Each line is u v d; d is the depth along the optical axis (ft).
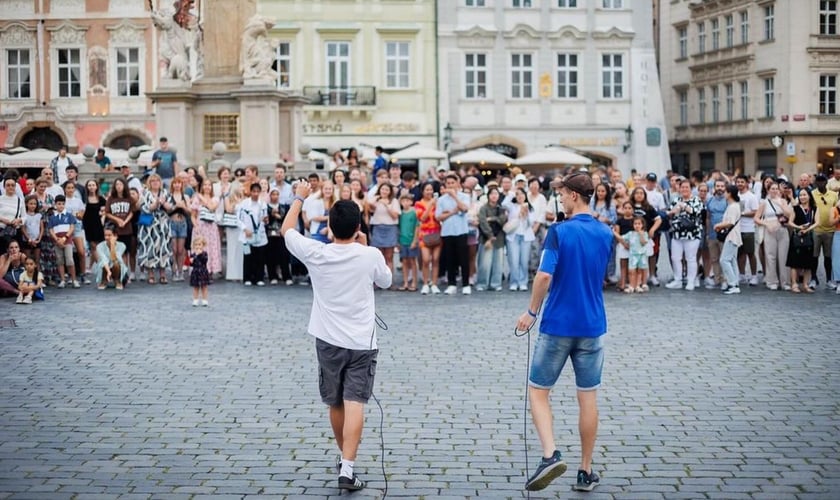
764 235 70.03
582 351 26.00
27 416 33.17
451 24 174.91
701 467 27.81
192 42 98.53
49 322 53.11
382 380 38.78
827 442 30.22
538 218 75.61
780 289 69.67
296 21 172.55
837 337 48.80
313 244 26.58
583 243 25.88
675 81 208.33
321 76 173.58
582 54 178.50
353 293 26.43
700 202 69.77
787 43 171.22
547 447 25.18
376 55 173.88
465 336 49.14
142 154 122.31
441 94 175.52
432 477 27.04
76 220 70.74
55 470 27.43
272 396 36.14
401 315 56.59
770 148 176.65
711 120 195.93
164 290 67.67
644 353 44.55
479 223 69.10
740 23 185.26
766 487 26.12
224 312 57.06
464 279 67.36
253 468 27.76
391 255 69.21
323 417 33.24
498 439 30.63
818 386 37.81
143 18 173.17
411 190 78.64
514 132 177.37
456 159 142.82
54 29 174.29
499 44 176.45
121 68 174.60
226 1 97.76
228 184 74.23
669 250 71.97
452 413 33.68
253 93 94.68
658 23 215.10
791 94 171.32
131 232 72.33
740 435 31.01
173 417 33.14
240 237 70.44
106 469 27.55
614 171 86.12
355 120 174.40
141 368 40.98
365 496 25.49
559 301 25.98
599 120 179.32
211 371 40.45
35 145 174.60
